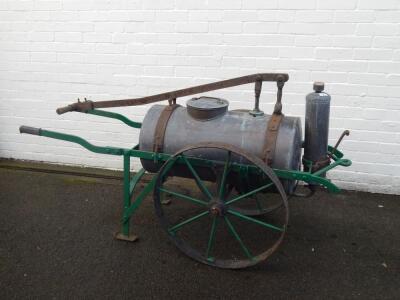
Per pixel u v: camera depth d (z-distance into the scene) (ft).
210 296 8.39
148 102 9.90
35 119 13.94
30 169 13.94
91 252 9.67
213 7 11.71
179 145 9.00
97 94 13.25
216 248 9.93
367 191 12.69
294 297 8.40
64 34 12.82
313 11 11.25
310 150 8.99
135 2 12.08
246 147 8.62
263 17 11.53
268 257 9.49
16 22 12.98
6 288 8.46
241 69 12.11
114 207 11.72
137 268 9.16
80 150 14.06
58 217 11.12
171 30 12.14
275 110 8.99
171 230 9.48
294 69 11.83
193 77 12.46
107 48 12.69
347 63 11.53
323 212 11.60
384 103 11.71
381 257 9.71
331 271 9.20
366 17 11.08
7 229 10.50
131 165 13.85
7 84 13.73
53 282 8.66
